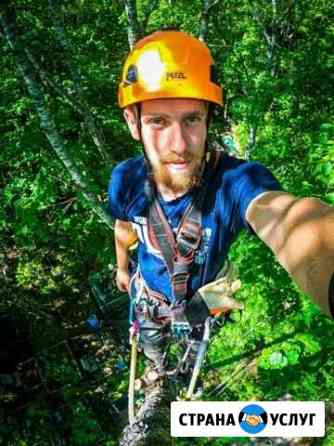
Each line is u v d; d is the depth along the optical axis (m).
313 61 3.79
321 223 0.54
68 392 3.33
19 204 2.68
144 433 0.93
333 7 4.56
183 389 1.22
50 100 2.95
